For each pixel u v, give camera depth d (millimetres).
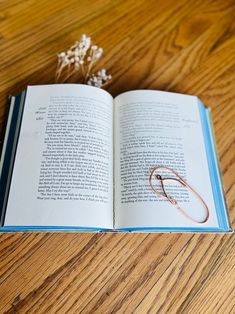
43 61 466
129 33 513
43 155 355
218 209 356
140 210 338
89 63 468
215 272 342
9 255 329
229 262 349
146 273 334
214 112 452
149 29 522
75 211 328
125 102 406
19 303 308
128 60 484
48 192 336
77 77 456
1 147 387
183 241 354
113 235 350
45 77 452
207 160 385
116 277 329
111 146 376
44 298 313
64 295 316
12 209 327
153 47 503
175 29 529
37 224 322
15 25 494
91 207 332
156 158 370
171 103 413
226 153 420
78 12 523
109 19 524
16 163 352
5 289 313
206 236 360
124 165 366
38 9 516
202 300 326
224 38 529
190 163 375
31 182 341
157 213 338
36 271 324
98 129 375
